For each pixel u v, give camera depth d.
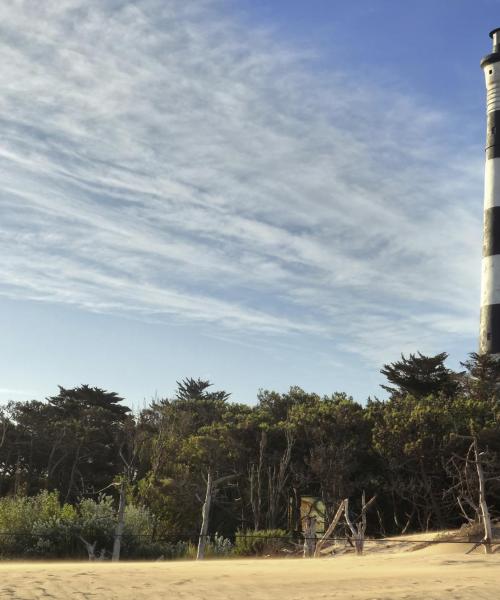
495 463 48.66
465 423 54.03
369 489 56.91
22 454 84.00
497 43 73.38
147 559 44.47
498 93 71.62
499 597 15.08
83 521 45.28
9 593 14.15
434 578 18.08
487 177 70.81
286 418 71.00
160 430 66.81
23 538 42.94
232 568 20.47
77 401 94.12
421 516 56.88
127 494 56.78
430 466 54.28
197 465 60.84
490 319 67.06
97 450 81.38
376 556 31.05
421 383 67.50
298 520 54.66
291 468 57.91
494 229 68.75
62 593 14.39
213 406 84.00
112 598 14.10
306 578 17.64
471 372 66.25
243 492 60.34
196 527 56.28
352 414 61.88
